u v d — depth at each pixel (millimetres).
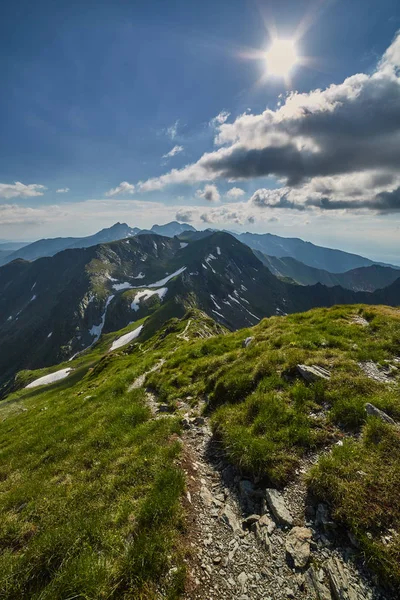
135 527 7449
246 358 16406
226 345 22844
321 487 7422
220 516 7848
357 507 6609
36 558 7020
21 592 6379
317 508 7191
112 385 22203
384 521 6301
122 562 6426
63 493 10023
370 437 8648
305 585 5707
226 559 6566
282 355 14609
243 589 5855
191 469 9906
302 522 7000
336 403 10469
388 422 9023
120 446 12172
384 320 17672
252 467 8867
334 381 11641
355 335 16500
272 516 7410
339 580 5555
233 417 11609
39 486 11000
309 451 9062
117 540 7121
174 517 7648
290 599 5516
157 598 5785
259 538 6902
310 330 18109
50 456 13758
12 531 8688
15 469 13859
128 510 8102
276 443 9469
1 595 6336
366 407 9805
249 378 13836
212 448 11078
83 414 18297
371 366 12891
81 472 11008
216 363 18016
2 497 11031
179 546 6887
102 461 11266
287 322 21750
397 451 7855
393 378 11750
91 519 8070
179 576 6113
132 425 13883
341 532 6512
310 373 12391
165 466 9680
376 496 6766
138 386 20859
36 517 9180
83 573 6168
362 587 5398
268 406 11102
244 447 9430
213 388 15758
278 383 12648
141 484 9258
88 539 7363
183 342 35094
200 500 8539
